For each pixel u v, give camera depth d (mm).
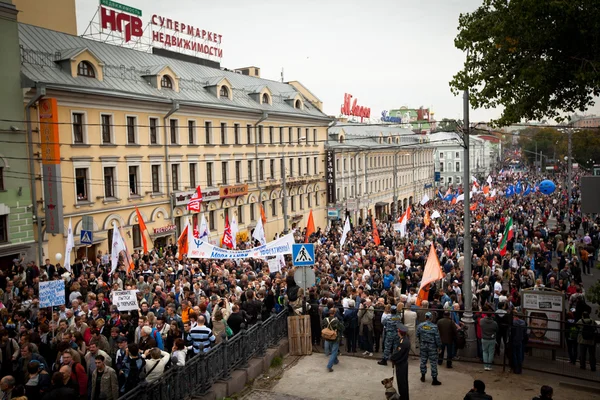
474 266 23484
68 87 26219
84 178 28156
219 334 12109
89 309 13641
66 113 26734
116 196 30000
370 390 11789
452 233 33688
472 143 122000
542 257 24812
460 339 13547
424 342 12242
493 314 13336
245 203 42188
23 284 17500
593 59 11352
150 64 36250
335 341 12984
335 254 24469
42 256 24750
